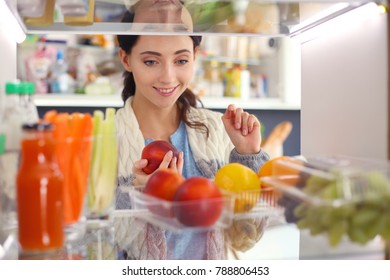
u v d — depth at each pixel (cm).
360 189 89
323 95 141
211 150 189
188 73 182
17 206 86
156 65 178
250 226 105
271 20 132
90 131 95
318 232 93
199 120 193
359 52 123
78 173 93
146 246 93
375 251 89
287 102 350
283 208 106
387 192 89
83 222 96
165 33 144
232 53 348
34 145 85
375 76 117
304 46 151
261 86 355
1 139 95
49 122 88
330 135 138
